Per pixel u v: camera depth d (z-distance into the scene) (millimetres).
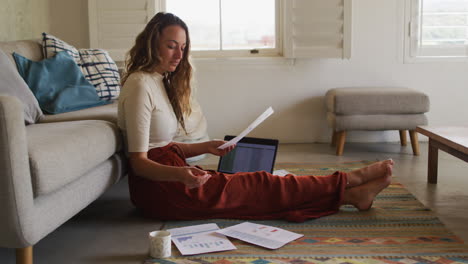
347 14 3916
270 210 2238
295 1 3928
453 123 4207
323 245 1927
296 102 4211
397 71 4168
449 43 4137
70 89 2922
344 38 3949
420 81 4168
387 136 4203
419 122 3598
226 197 2213
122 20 3986
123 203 2578
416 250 1867
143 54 2264
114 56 4012
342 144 3711
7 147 1502
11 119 1503
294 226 2150
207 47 4254
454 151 2543
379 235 2033
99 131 2178
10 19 3400
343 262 1761
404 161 3475
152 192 2230
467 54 4133
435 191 2729
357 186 2320
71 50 3273
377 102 3572
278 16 4184
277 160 3566
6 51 2822
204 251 1857
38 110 2570
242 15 4215
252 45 4250
